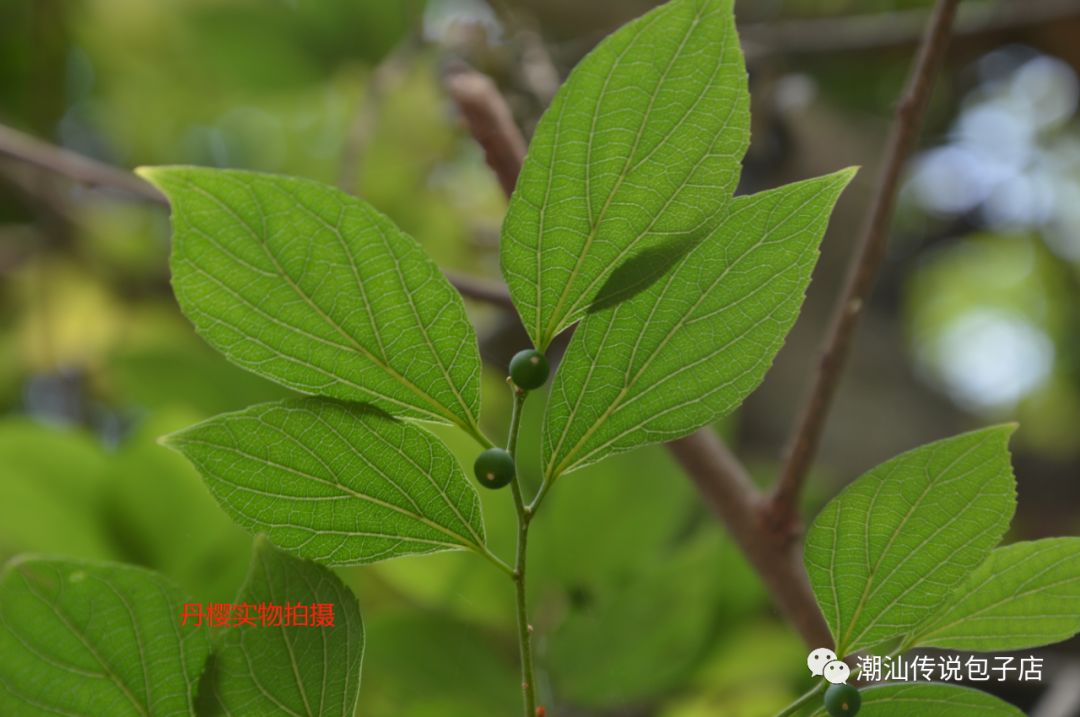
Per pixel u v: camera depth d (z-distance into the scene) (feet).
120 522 2.16
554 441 1.53
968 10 4.67
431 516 1.54
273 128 4.33
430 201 4.01
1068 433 6.66
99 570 1.45
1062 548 1.58
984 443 1.53
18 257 4.42
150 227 4.52
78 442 2.17
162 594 1.47
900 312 6.10
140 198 2.51
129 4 4.46
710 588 2.17
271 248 1.46
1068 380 6.77
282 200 1.45
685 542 2.60
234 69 3.50
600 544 2.18
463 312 1.49
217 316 1.47
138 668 1.47
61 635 1.46
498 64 3.08
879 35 3.90
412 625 2.10
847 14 4.96
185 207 1.44
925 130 5.67
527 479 2.22
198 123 4.71
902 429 4.49
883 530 1.55
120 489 2.16
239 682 1.49
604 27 4.46
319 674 1.50
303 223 1.46
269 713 1.50
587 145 1.47
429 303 1.49
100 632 1.46
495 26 3.17
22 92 4.44
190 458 1.51
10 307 4.41
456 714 2.08
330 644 1.51
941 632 1.59
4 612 1.44
